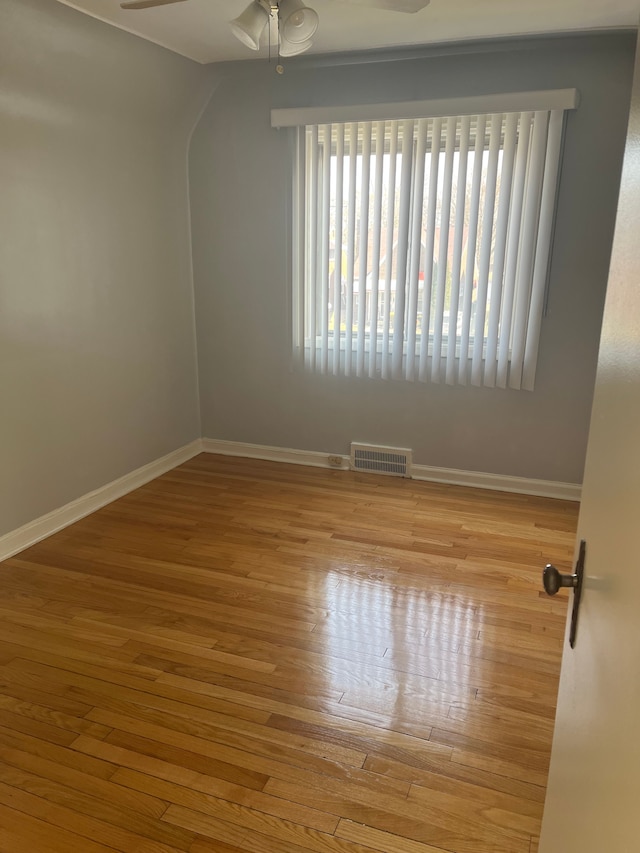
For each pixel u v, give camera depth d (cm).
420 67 348
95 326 345
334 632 245
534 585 280
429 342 383
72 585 277
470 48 328
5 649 233
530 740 192
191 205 419
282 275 409
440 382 386
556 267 349
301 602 266
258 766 182
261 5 225
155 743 191
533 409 373
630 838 55
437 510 359
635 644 60
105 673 221
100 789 175
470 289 362
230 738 193
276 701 209
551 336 359
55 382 321
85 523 339
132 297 373
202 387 452
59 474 330
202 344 443
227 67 368
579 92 323
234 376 440
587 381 360
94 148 330
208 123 400
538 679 220
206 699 209
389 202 364
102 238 343
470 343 377
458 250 357
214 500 373
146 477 402
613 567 73
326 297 396
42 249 304
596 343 353
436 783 177
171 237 405
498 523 343
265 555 305
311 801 171
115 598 268
